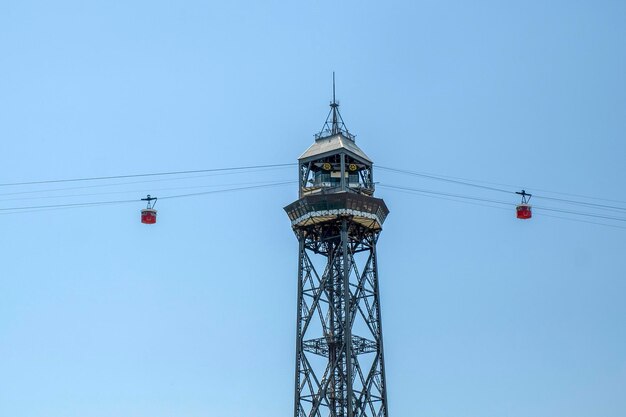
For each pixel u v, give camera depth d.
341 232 168.62
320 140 177.50
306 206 169.00
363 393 162.12
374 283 171.75
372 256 173.50
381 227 174.12
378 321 169.12
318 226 171.00
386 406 163.62
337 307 168.38
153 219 137.50
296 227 172.38
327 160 175.12
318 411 160.50
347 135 179.50
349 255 171.50
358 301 167.88
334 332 167.62
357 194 168.75
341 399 162.25
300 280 170.25
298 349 166.00
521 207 137.88
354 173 175.75
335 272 173.00
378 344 167.38
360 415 160.00
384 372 166.00
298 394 163.38
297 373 164.50
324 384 162.25
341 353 163.00
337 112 180.75
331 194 167.12
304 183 174.38
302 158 175.25
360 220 169.38
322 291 167.88
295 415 161.50
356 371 163.75
